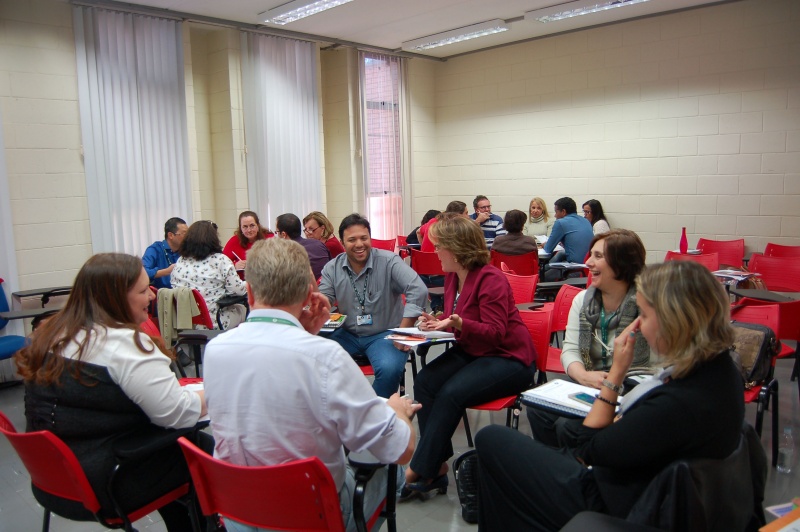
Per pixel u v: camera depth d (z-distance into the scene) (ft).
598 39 20.76
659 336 4.51
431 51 23.59
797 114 17.43
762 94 17.92
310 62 20.67
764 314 8.64
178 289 10.98
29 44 14.26
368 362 9.46
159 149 16.94
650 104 19.99
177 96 17.28
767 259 13.92
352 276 9.53
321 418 4.24
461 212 18.04
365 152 22.44
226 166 19.08
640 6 18.54
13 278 13.96
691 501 4.00
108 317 5.33
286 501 4.15
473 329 7.61
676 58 19.29
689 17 18.88
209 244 12.34
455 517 7.45
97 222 15.57
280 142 19.88
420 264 15.98
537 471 5.24
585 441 5.23
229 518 4.53
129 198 16.29
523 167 23.22
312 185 21.06
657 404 4.37
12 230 14.05
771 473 8.22
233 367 4.29
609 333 7.26
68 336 5.17
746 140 18.37
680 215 19.85
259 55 18.99
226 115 18.83
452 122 25.05
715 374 4.32
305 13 17.13
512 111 23.21
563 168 22.20
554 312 9.45
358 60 21.94
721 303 4.33
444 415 7.50
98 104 15.44
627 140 20.61
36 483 5.50
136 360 5.17
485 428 5.70
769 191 18.13
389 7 17.40
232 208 19.15
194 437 5.89
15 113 14.11
